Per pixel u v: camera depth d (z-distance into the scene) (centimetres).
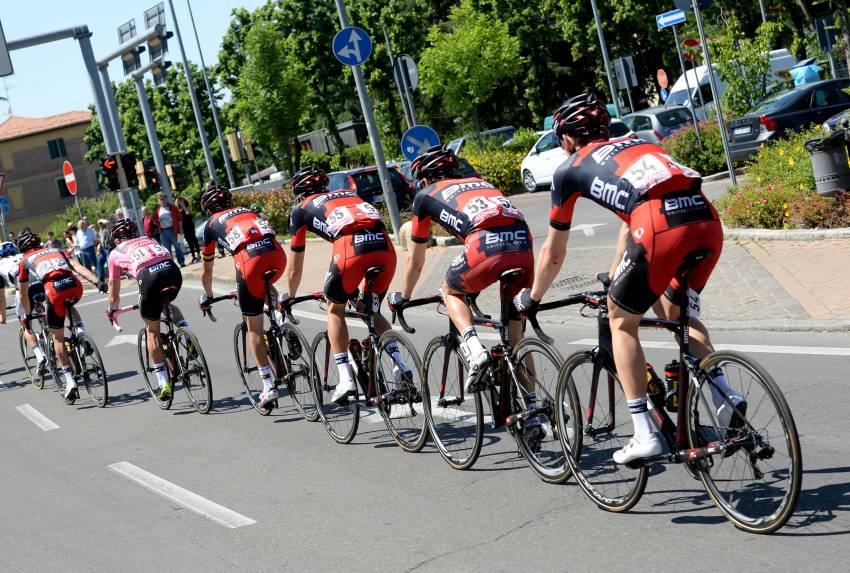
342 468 652
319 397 741
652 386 458
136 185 2288
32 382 1216
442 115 5325
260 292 786
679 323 440
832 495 448
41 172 8281
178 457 753
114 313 911
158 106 5659
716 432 429
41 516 651
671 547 427
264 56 4628
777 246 1102
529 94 5038
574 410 504
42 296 1102
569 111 454
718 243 424
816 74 2867
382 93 4931
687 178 419
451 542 483
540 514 500
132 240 901
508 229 543
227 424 837
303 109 4728
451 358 601
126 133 6134
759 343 768
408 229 1697
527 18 4994
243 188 3694
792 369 680
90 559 548
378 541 503
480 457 619
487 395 578
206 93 5503
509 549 460
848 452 502
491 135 3678
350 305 712
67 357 1026
